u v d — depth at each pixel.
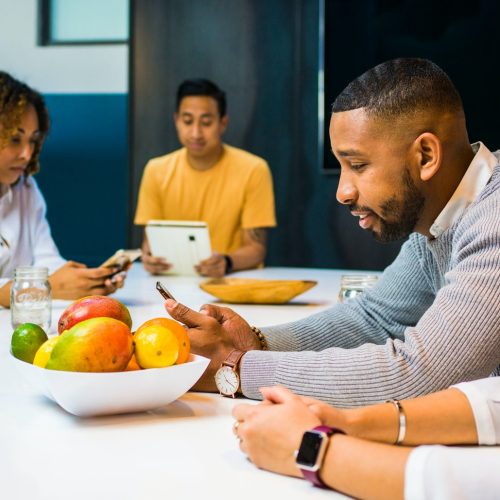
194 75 5.23
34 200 2.87
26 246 2.83
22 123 2.55
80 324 1.07
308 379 1.13
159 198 3.96
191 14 5.21
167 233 3.05
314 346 1.50
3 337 1.71
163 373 1.08
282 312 2.13
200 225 3.00
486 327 1.06
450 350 1.07
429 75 1.19
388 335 1.54
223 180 3.88
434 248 1.28
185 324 1.28
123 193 6.89
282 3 5.08
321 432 0.88
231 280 2.53
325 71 4.81
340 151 1.21
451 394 0.99
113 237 6.94
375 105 1.17
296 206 5.14
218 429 1.06
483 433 0.97
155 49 5.27
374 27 4.66
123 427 1.06
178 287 2.71
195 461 0.94
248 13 5.13
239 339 1.42
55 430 1.05
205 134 3.78
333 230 5.06
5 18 6.89
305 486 0.87
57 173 6.96
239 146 5.20
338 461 0.85
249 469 0.92
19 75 6.92
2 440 1.00
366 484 0.84
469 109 4.44
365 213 1.23
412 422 0.96
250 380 1.20
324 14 4.77
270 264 5.22
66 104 6.89
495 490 0.82
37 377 1.09
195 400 1.21
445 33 4.47
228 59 5.18
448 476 0.82
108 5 6.81
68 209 6.97
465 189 1.21
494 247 1.09
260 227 3.81
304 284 2.28
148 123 5.30
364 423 0.95
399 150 1.18
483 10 4.35
